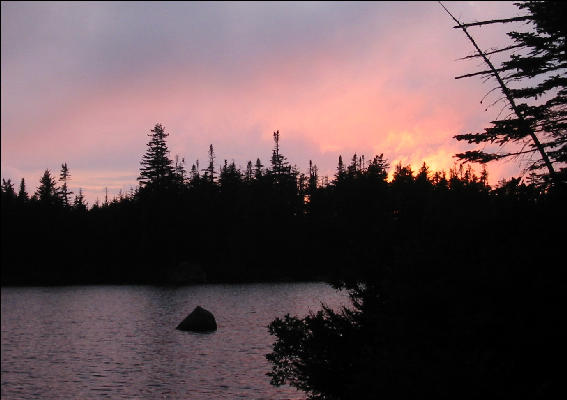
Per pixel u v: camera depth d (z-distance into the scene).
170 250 87.56
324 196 91.56
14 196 100.12
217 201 96.31
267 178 102.56
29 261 89.88
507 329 6.40
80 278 84.38
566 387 5.88
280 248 92.06
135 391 17.77
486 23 10.73
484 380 5.94
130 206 93.31
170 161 92.31
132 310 42.38
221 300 48.28
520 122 10.79
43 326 34.28
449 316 7.07
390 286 8.10
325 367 9.27
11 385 18.92
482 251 7.39
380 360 7.04
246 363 21.36
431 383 6.24
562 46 10.34
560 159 10.47
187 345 25.55
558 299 6.43
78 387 18.55
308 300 44.84
